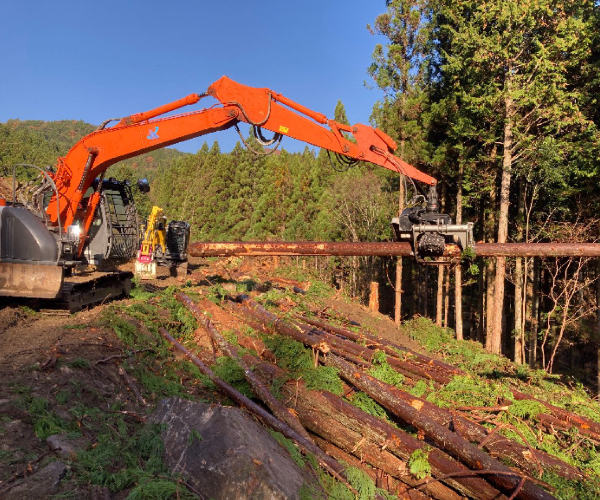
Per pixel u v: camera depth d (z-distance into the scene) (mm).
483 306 23062
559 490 5832
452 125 18500
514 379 11227
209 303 10969
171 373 7316
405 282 31328
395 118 21219
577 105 15523
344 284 32156
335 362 7840
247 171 52406
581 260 17047
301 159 54688
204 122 9617
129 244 13898
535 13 14891
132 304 9891
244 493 3967
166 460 4461
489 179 19172
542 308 22453
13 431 4195
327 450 6609
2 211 8258
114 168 103312
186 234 17594
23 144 99125
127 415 5316
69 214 9680
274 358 8172
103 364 6367
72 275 9734
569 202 17922
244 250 7875
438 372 9586
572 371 19547
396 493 5914
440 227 5848
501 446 6602
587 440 7227
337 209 29078
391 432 6289
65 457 3980
